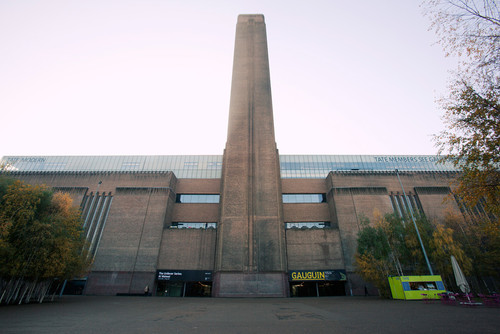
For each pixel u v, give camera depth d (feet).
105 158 223.30
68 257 91.04
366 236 109.29
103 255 146.20
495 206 42.04
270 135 167.32
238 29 211.41
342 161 218.79
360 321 44.73
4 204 81.61
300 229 152.25
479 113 37.88
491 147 37.60
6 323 43.93
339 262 144.56
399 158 223.30
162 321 46.98
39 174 175.42
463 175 43.75
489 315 49.08
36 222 83.71
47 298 109.40
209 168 214.07
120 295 136.98
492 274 111.96
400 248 110.22
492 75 36.70
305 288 143.84
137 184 168.66
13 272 77.51
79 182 172.14
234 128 169.78
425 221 120.16
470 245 118.01
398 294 96.07
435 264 113.91
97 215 161.79
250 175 153.99
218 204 172.04
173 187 173.27
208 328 39.88
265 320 48.14
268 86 184.75
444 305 70.49
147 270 142.92
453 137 41.88
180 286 146.41
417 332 34.06
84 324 43.21
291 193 175.73
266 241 137.18
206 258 146.72
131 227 153.17
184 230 153.38
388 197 160.66
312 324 42.80
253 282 128.57
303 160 217.56
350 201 159.94
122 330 37.96
